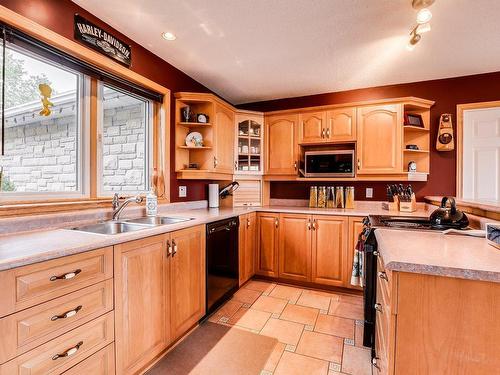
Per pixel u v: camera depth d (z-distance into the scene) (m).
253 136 3.47
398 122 2.88
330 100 3.46
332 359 1.77
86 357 1.23
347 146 3.31
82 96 1.96
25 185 1.68
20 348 0.99
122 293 1.42
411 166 2.97
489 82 2.84
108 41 2.01
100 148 2.06
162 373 1.62
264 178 3.56
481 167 2.87
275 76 2.96
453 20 1.93
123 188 2.38
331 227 2.83
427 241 1.26
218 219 2.36
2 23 1.43
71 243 1.22
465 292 0.89
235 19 1.95
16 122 1.62
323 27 2.04
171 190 2.73
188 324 1.98
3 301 0.95
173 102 2.73
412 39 2.00
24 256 1.01
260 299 2.66
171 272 1.79
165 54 2.47
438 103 3.02
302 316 2.33
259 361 1.74
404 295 0.94
